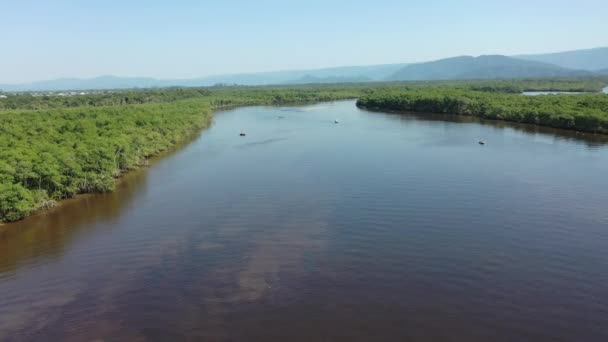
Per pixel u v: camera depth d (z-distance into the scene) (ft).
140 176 251.19
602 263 132.87
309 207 186.09
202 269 134.72
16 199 181.68
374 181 220.64
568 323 104.58
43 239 163.43
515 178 219.20
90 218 184.14
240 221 173.06
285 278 127.24
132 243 156.56
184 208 191.21
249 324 105.70
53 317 112.57
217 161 284.00
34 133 281.74
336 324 104.73
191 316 110.11
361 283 123.44
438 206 182.19
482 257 137.69
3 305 119.03
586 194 192.24
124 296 121.39
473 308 110.93
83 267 139.95
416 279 125.18
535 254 139.33
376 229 160.86
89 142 250.57
